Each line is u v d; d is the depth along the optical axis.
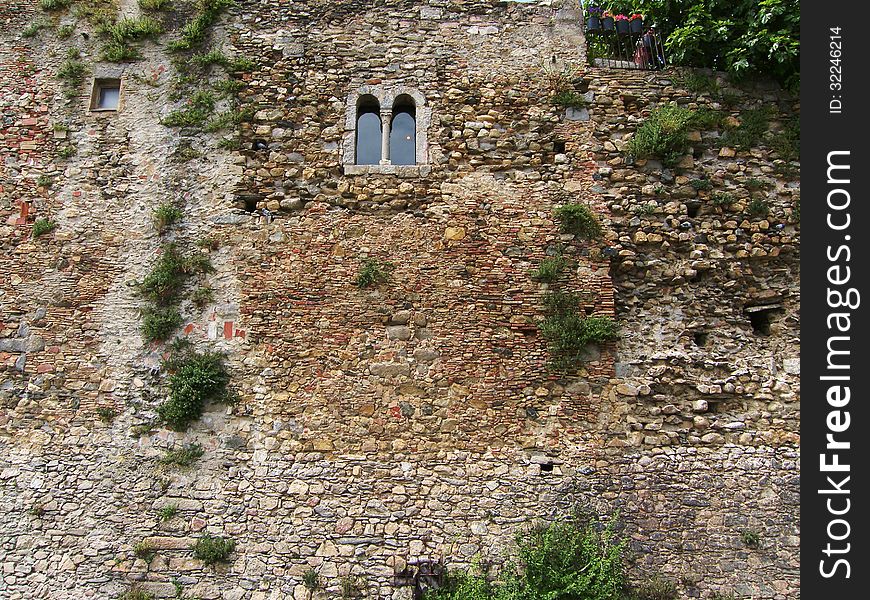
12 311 8.77
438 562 7.70
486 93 9.65
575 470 8.14
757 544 7.86
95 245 9.05
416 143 9.41
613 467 8.17
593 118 9.60
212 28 9.84
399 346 8.59
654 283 9.04
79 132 9.51
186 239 9.02
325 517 7.89
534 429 8.30
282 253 8.92
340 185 9.17
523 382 8.48
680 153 9.44
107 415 8.34
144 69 9.78
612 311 8.75
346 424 8.30
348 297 8.77
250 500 7.97
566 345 8.53
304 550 7.76
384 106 9.51
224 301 8.77
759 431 8.41
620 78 9.82
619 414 8.40
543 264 8.88
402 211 9.11
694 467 8.20
